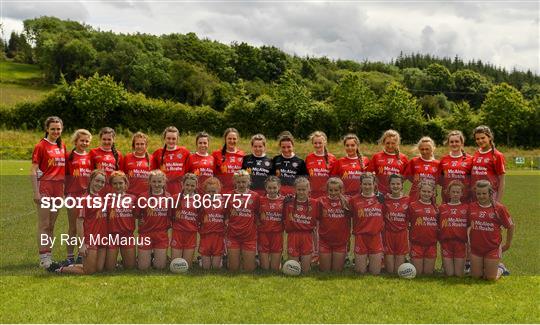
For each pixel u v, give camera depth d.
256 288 6.27
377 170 7.70
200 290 6.15
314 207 7.12
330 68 99.12
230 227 7.14
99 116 45.44
